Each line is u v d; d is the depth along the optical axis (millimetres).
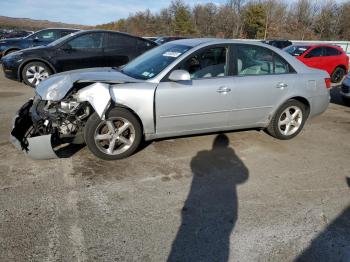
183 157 4074
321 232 2725
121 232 2602
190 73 4004
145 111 3762
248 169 3848
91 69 4562
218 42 4211
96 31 8148
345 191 3434
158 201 3068
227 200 3146
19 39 11820
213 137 4824
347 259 2434
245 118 4453
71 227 2627
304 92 4727
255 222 2816
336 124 6062
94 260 2297
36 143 3430
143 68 4188
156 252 2404
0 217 2705
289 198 3236
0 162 3689
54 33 12023
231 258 2387
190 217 2844
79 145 4246
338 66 12000
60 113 3600
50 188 3189
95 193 3146
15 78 8086
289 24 52969
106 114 3621
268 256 2422
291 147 4652
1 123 5090
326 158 4312
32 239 2467
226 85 4137
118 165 3762
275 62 4609
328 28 49344
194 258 2367
